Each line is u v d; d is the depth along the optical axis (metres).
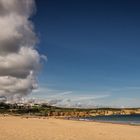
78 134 31.44
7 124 49.81
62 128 42.09
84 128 44.09
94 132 35.44
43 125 50.91
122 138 29.09
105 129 43.19
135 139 28.66
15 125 46.66
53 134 30.16
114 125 57.84
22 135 27.41
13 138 24.66
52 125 52.12
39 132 32.12
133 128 47.34
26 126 44.75
